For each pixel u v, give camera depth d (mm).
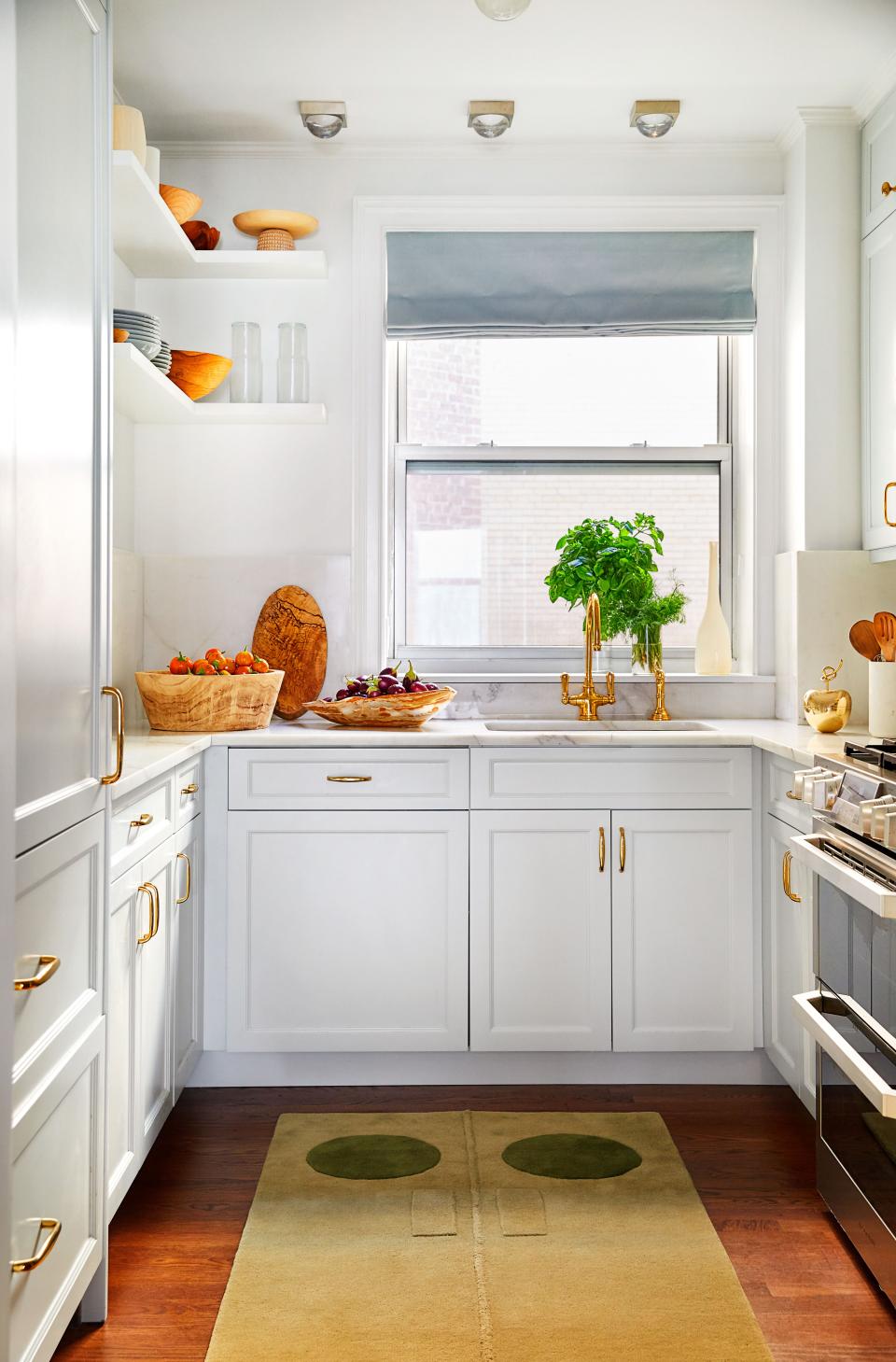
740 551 3504
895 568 3119
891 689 2592
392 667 3334
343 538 3336
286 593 3297
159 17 2604
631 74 2893
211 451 3326
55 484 1540
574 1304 1844
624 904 2766
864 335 3074
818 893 2176
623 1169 2324
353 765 2738
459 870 2748
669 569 3539
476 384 3539
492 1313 1817
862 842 1956
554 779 2758
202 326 3328
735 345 3533
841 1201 2049
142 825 2100
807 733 2828
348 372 3342
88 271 1684
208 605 3305
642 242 3361
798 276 3191
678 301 3359
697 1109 2656
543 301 3357
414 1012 2752
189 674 2832
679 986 2775
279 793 2736
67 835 1588
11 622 1264
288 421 3191
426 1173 2307
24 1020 1434
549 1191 2230
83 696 1676
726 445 3527
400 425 3520
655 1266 1959
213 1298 1883
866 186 3059
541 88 2965
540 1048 2756
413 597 3510
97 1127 1749
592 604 3186
